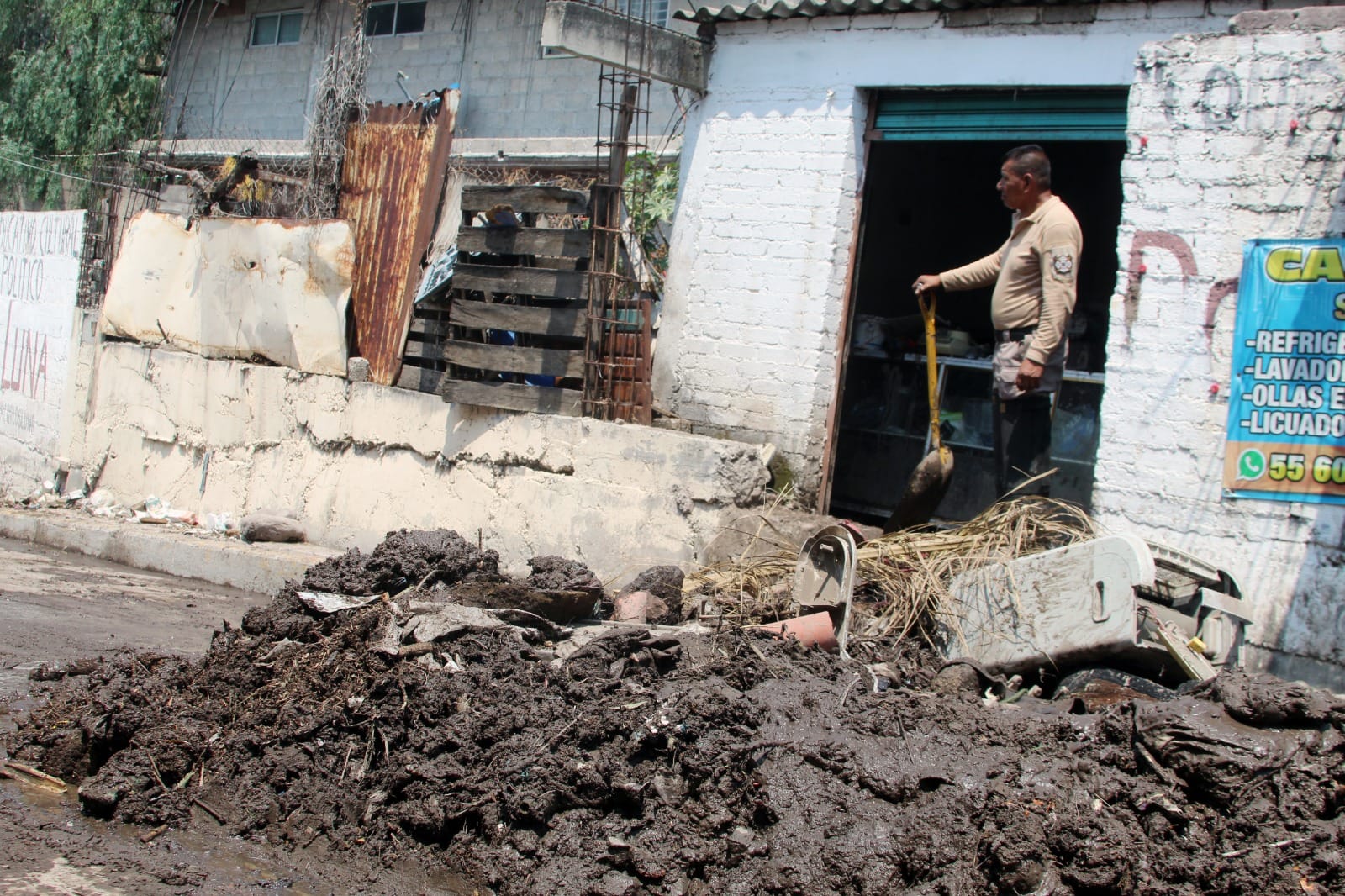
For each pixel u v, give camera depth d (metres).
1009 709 5.16
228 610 8.65
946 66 7.80
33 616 7.74
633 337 8.57
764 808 4.42
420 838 4.69
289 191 11.52
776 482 8.26
